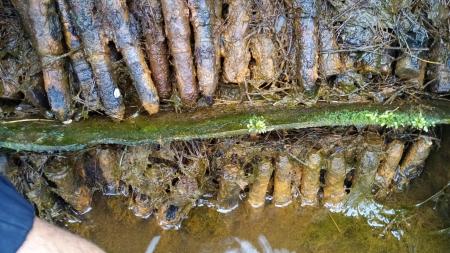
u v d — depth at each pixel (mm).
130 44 1131
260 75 1232
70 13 1125
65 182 1258
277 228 1361
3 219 865
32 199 1284
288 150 1296
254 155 1303
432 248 1316
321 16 1216
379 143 1291
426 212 1365
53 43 1130
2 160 1238
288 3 1195
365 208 1386
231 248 1330
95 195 1389
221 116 1188
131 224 1361
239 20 1188
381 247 1329
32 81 1190
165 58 1186
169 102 1221
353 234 1350
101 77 1151
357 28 1229
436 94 1253
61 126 1178
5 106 1219
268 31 1210
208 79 1175
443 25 1227
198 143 1292
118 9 1109
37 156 1236
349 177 1380
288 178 1325
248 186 1376
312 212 1388
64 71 1167
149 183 1303
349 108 1202
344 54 1241
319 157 1290
